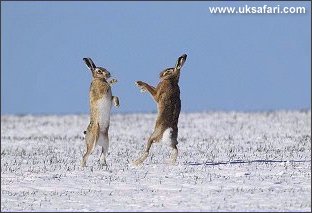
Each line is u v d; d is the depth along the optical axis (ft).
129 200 78.79
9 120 273.13
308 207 72.13
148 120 246.68
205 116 256.52
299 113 261.85
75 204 77.20
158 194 82.07
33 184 91.97
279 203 74.49
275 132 175.73
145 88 103.65
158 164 107.34
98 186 88.99
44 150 139.95
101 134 105.09
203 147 136.46
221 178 92.02
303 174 94.22
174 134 104.17
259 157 115.44
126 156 121.90
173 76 104.99
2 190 87.97
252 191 82.17
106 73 105.70
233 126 202.18
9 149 145.69
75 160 117.91
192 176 94.17
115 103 105.29
